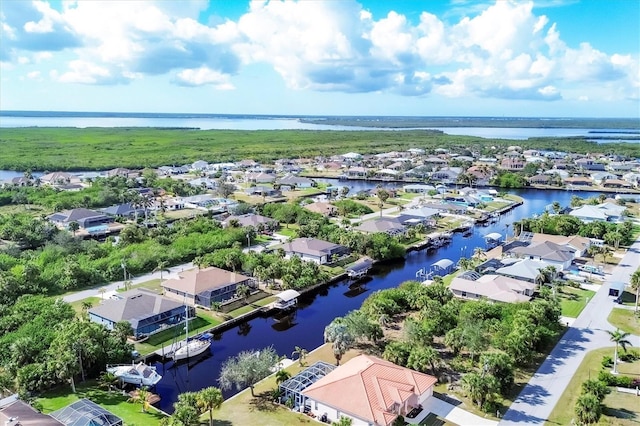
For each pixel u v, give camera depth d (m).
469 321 86.44
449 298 100.69
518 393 71.12
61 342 72.94
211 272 111.38
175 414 61.66
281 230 171.25
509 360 72.00
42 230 146.25
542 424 63.72
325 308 109.38
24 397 66.06
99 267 119.69
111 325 89.19
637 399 69.56
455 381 73.88
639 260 137.50
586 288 115.44
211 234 150.12
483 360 71.12
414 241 159.00
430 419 64.50
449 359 81.00
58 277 112.25
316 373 73.69
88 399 67.69
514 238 161.00
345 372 69.75
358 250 142.38
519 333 79.94
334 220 183.38
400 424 62.66
